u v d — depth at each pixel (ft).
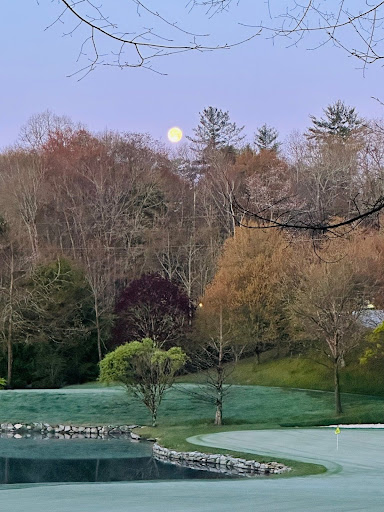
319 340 199.00
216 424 165.99
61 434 163.94
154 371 170.91
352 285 178.50
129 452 134.72
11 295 219.82
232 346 190.39
